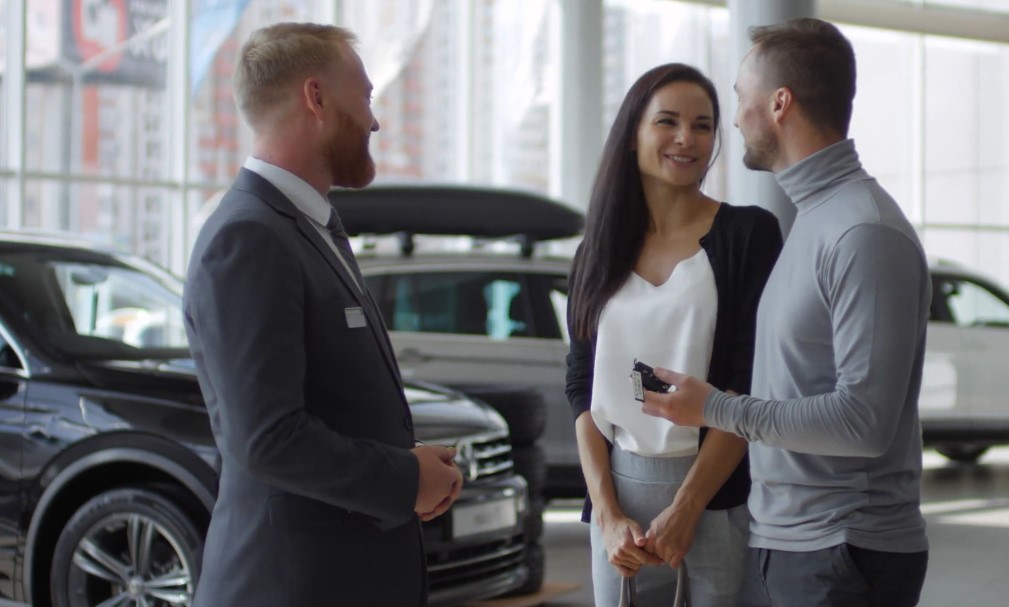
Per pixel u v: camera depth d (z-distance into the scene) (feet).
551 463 20.80
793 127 6.82
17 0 34.63
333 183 6.79
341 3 39.47
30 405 12.98
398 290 20.71
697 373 7.55
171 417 12.48
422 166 41.27
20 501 12.88
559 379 20.90
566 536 22.04
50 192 35.17
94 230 35.83
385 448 6.29
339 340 6.36
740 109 7.07
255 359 5.93
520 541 14.53
